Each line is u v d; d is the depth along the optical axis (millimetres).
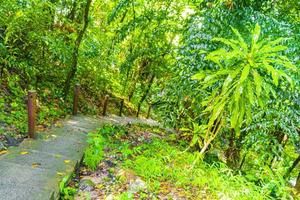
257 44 2936
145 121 12156
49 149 4305
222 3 4984
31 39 6551
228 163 5168
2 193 2949
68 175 3537
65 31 7969
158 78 11781
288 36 4312
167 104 6074
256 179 4207
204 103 3631
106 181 3666
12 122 4926
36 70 6770
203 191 3576
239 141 5062
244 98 3090
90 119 7328
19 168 3527
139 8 11234
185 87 5035
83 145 4719
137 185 3504
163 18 9648
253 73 2918
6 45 6352
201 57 4645
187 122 5902
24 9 5973
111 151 4715
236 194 3398
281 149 4504
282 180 3855
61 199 3219
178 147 5738
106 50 10859
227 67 3131
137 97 14133
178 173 3859
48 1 6836
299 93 4129
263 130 4469
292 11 5441
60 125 5844
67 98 7957
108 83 11844
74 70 7680
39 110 6141
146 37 11430
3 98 5574
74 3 7918
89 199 3242
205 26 4699
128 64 10992
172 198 3330
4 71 6281
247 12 4539
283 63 2934
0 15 5836
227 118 3877
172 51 8953
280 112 4211
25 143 4410
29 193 3020
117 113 11023
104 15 11320
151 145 5500
